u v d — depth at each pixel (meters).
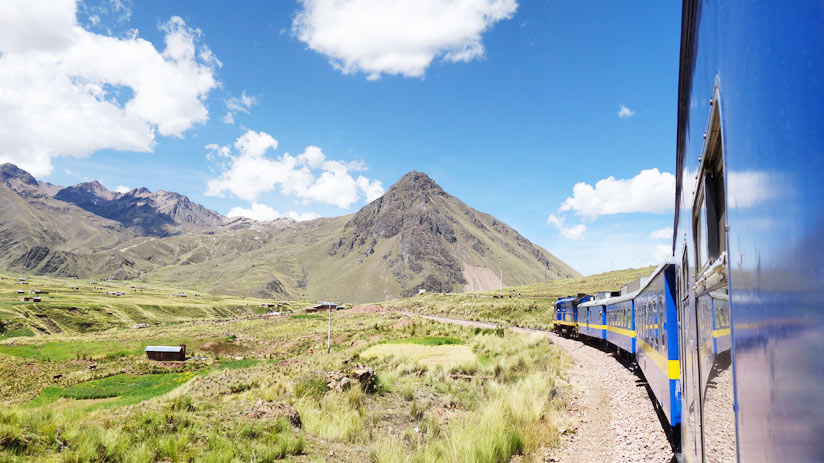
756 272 1.87
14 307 142.00
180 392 15.05
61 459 7.88
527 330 50.72
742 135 2.01
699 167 3.19
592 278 134.25
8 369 51.16
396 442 11.02
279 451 9.82
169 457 8.85
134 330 96.62
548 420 12.48
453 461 9.52
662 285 9.03
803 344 1.40
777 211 1.60
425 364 22.53
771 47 1.63
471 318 72.50
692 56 3.34
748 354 2.02
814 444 1.33
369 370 16.14
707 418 3.56
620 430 11.34
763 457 1.83
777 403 1.65
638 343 15.14
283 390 15.32
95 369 51.88
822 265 1.24
